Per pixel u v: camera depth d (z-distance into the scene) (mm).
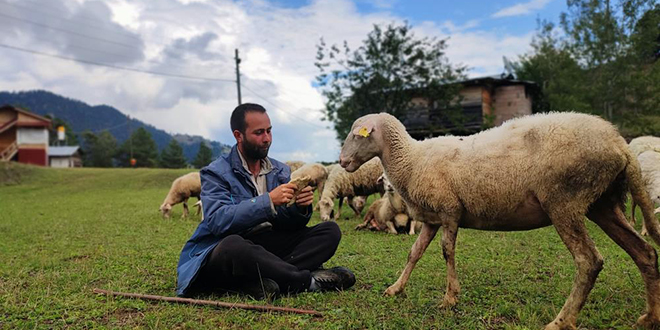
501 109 32875
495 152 3707
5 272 5605
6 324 3729
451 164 3914
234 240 4152
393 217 8586
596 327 3477
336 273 4602
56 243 7930
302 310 3859
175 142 91875
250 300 4227
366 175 10734
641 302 3965
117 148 98312
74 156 64188
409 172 4188
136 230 9500
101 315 3934
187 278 4238
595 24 23422
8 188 27188
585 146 3281
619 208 3598
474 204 3807
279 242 4758
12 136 49250
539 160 3449
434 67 29484
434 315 3771
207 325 3623
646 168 7750
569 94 29047
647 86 22375
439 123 31297
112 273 5465
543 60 39812
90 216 12523
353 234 8523
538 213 3645
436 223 4262
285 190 4230
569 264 5547
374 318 3676
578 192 3314
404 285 4348
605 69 23578
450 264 3988
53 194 23484
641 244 3457
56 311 4012
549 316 3625
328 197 10742
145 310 4047
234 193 4508
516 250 6461
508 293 4422
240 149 4648
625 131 23156
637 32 21188
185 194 12250
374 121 4375
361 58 29750
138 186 26453
